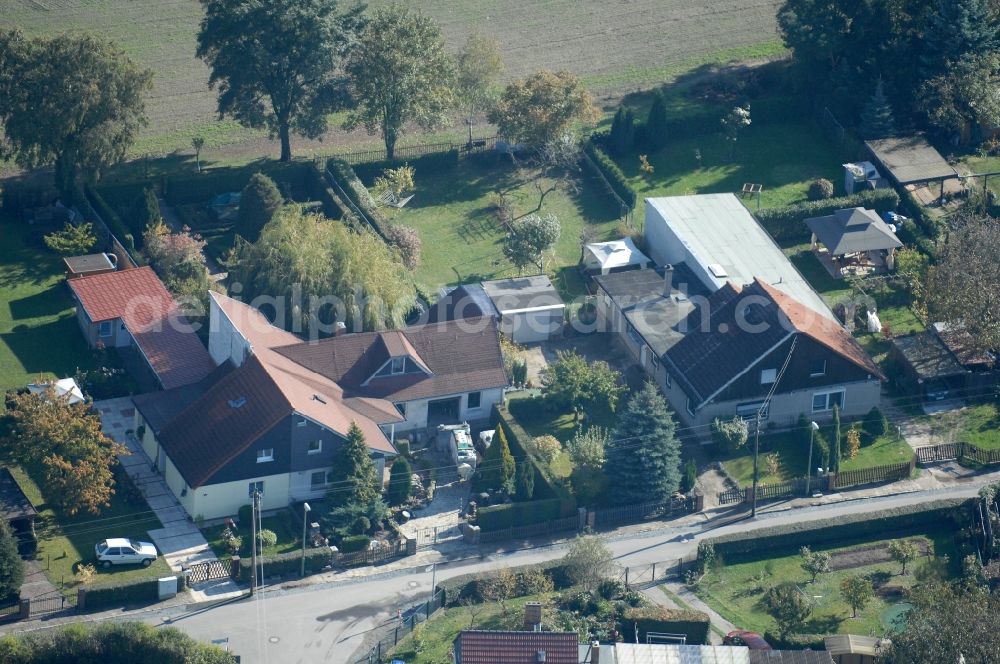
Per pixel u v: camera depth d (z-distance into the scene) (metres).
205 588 196.25
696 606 196.25
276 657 186.00
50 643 179.88
